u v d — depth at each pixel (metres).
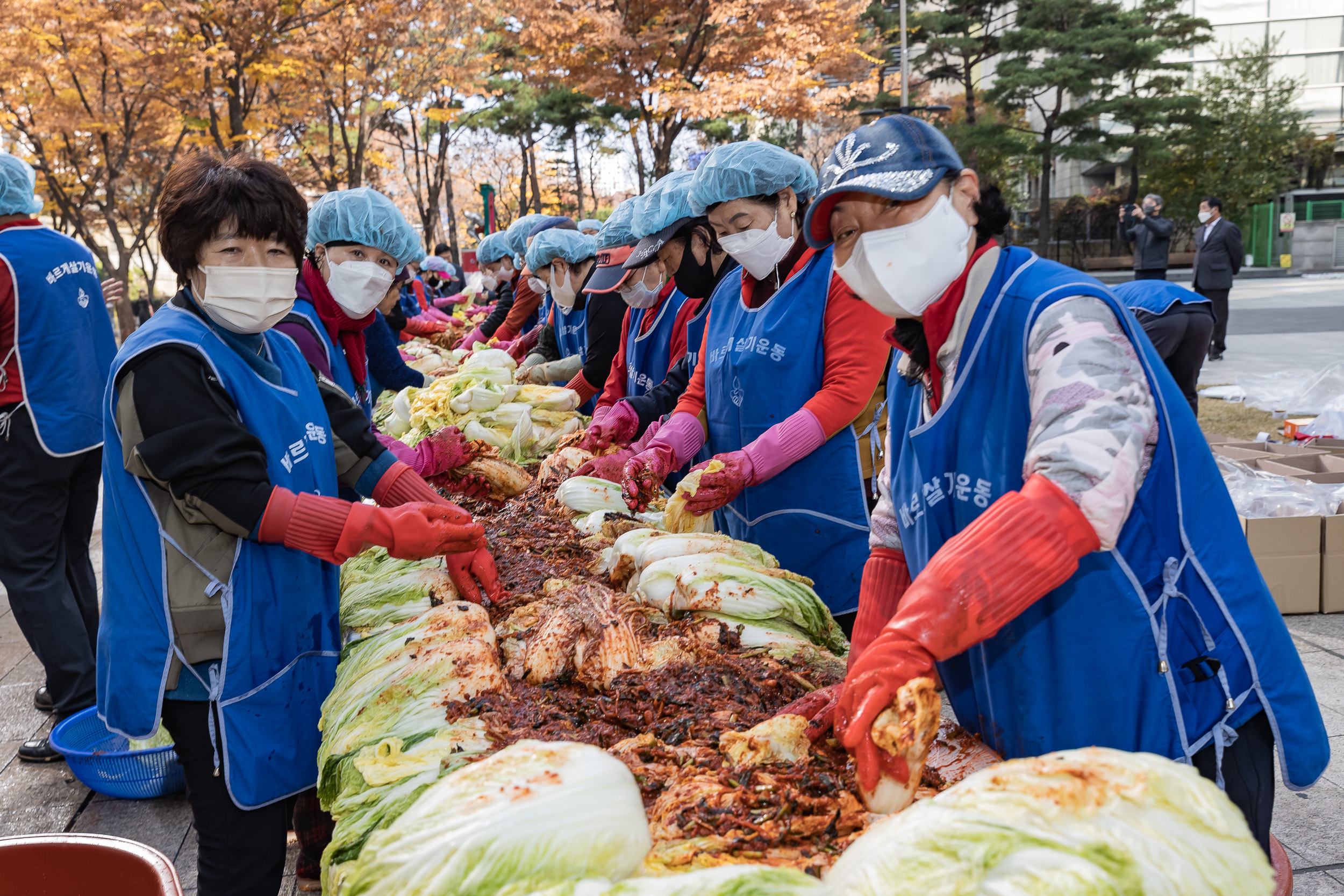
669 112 23.27
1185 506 1.47
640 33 23.28
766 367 2.85
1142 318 5.60
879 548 1.94
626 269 4.03
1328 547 4.66
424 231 35.41
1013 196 39.84
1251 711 1.52
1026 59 37.53
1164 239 13.47
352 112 27.25
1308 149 42.31
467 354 8.27
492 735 1.74
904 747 1.24
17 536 3.85
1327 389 9.02
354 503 2.04
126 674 1.95
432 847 1.19
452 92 27.30
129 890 1.65
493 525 3.14
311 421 2.20
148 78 21.28
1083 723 1.52
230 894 2.05
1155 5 38.03
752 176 2.67
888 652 1.28
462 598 2.44
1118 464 1.31
